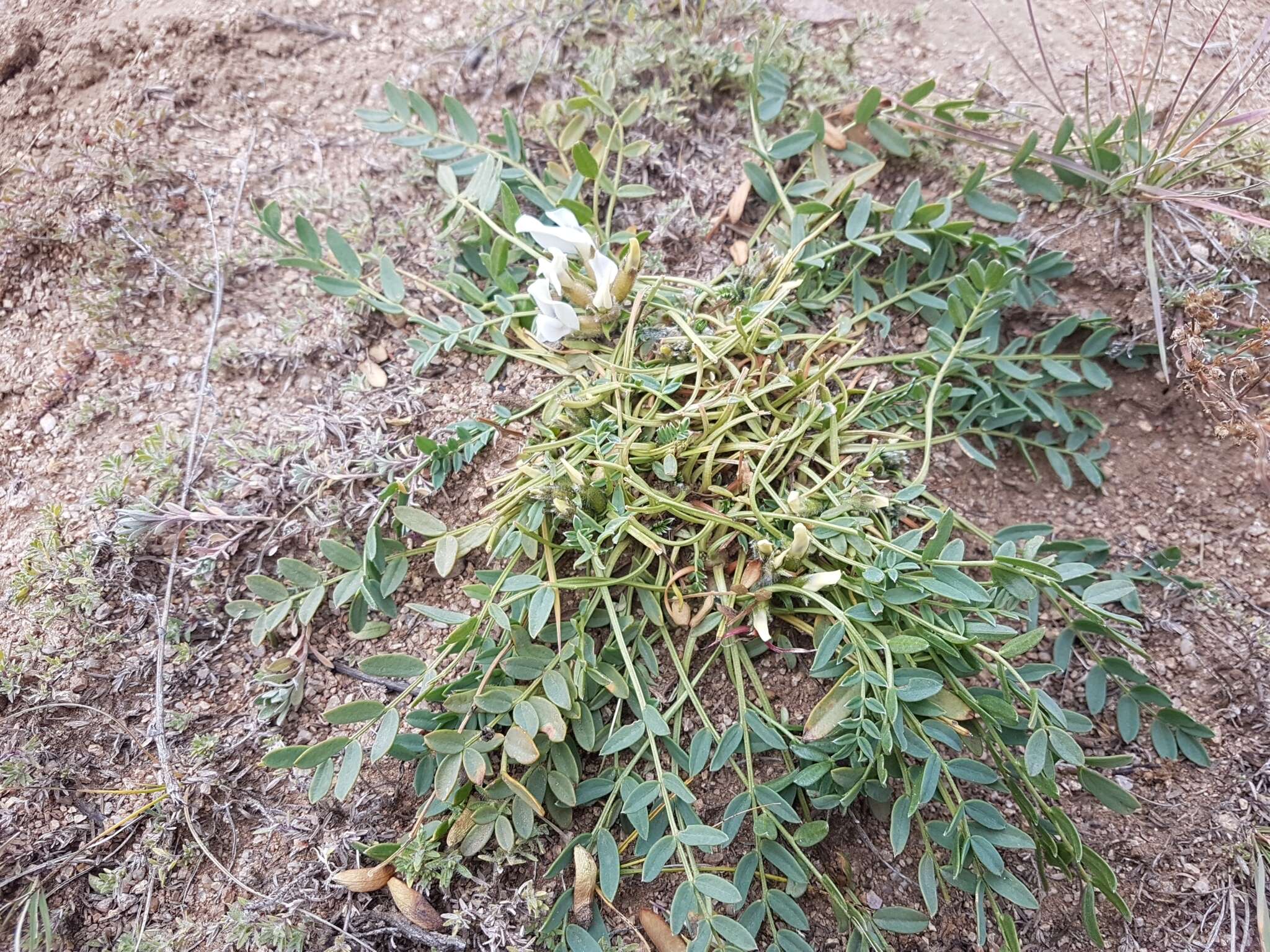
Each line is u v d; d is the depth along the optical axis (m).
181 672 1.65
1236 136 1.83
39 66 2.14
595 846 1.46
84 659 1.64
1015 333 1.94
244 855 1.55
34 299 1.95
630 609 1.62
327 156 2.05
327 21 2.18
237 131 2.06
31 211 1.95
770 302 1.67
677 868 1.45
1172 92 2.04
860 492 1.57
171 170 1.99
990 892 1.55
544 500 1.58
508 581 1.49
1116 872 1.61
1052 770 1.45
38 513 1.77
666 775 1.40
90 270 1.91
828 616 1.56
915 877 1.57
